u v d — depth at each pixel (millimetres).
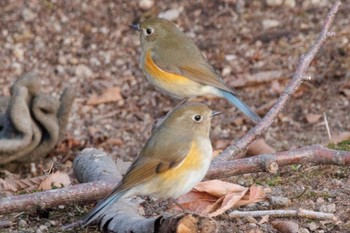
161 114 15547
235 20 17719
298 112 15016
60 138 13836
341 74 15961
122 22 17828
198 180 8766
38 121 13281
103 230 8875
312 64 16266
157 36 11422
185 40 11438
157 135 8750
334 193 9930
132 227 8516
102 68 16828
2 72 16656
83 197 9430
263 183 10336
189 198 9617
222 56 16781
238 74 16281
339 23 17312
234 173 9898
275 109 11031
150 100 15961
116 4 18047
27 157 13484
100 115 15570
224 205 9359
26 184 11516
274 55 16734
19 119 12883
